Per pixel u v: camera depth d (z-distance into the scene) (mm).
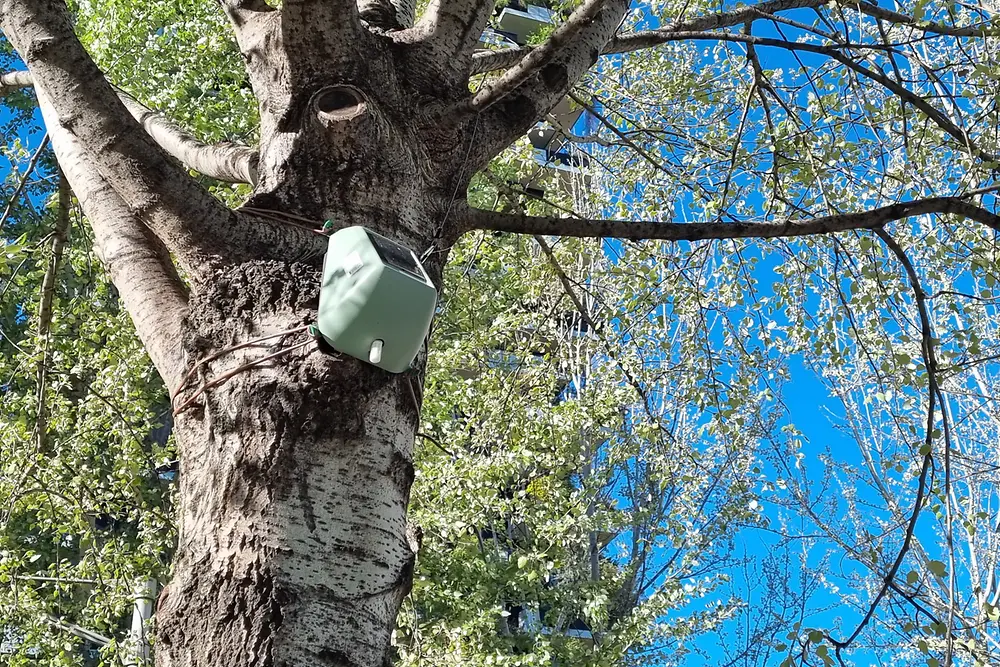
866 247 4352
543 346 7461
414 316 2129
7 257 4355
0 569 6574
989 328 5250
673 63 6355
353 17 2824
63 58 2430
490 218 2988
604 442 9508
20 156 7145
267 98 2869
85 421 6555
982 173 4156
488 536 11141
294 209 2607
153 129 3615
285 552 2158
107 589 6918
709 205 5117
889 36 5289
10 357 7781
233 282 2469
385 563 2254
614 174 6309
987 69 4020
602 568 11109
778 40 4203
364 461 2307
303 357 2346
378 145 2701
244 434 2293
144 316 2660
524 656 8188
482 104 2895
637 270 5441
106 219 2885
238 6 3139
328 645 2102
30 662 7336
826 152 4738
